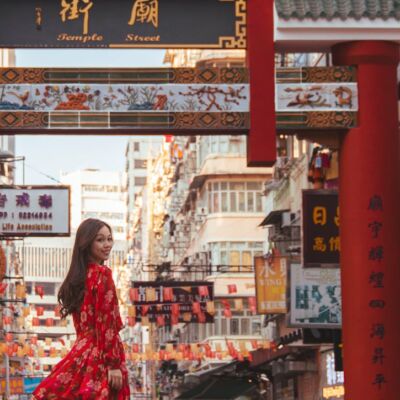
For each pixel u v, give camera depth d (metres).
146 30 21.84
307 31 21.83
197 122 21.84
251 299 45.19
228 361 64.06
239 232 64.50
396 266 21.78
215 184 65.19
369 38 21.94
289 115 21.95
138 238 147.50
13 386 95.81
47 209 34.78
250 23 21.89
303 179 43.69
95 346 8.77
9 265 96.75
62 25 21.78
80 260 8.91
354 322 21.66
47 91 21.86
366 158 21.94
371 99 22.00
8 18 21.78
